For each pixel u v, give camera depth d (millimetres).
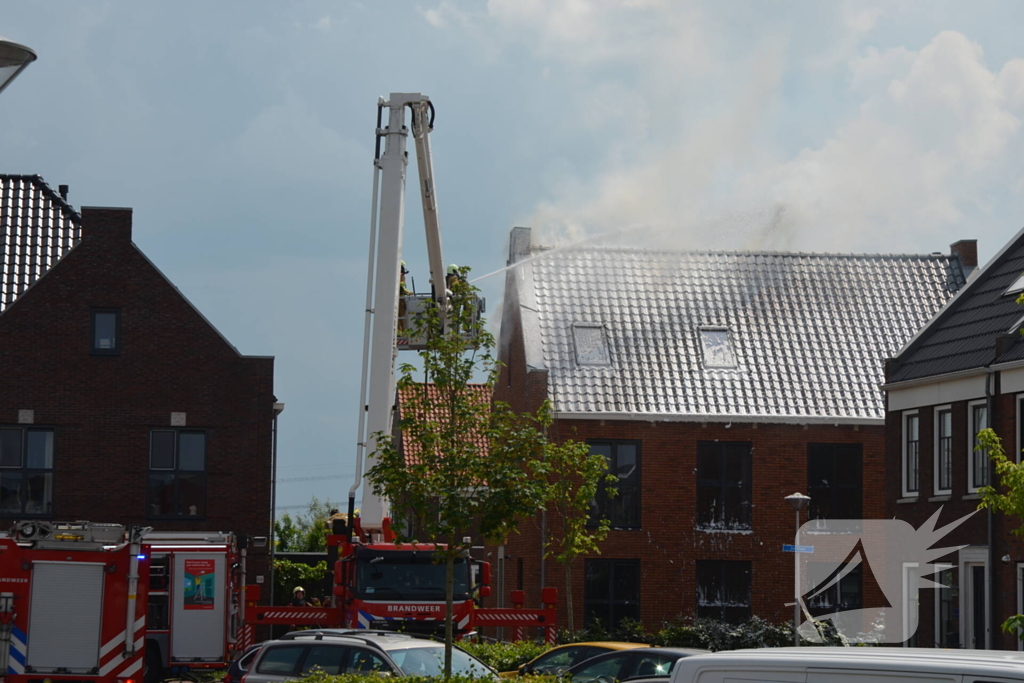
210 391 36031
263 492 35875
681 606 35344
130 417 35625
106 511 35188
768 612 35531
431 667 17062
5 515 34688
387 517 24031
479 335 17609
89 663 21250
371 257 24500
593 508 35531
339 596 22906
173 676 27750
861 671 7336
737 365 37781
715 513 36000
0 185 40875
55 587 21344
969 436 27547
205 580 27906
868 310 40156
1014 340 26594
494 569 41531
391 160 24844
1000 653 7652
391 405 24078
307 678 15898
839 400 37250
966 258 42031
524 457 17547
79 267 36000
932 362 29250
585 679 18094
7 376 35250
